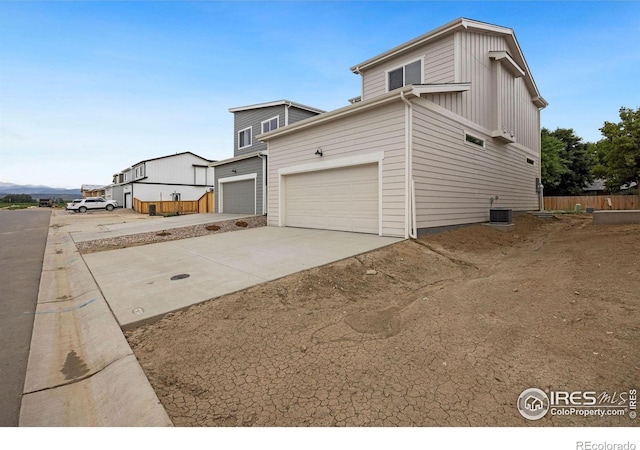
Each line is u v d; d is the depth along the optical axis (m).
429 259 6.10
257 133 17.69
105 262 6.47
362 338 2.87
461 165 9.21
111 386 2.26
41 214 25.45
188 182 32.84
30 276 5.91
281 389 2.12
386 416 1.80
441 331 2.88
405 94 7.09
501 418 1.73
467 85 8.54
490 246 7.54
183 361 2.56
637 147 14.47
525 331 2.73
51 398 2.17
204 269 5.38
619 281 3.67
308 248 6.74
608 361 2.17
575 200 21.09
